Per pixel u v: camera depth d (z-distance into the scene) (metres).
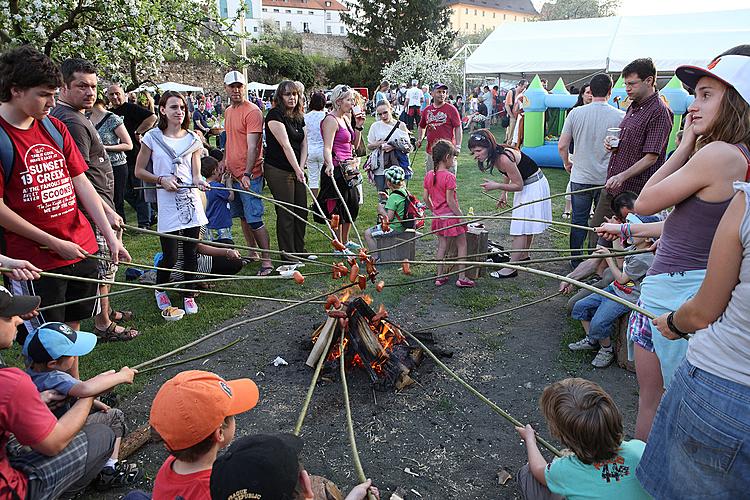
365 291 5.79
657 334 2.71
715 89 2.23
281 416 3.66
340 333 4.14
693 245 2.55
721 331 1.86
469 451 3.32
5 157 3.18
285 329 4.94
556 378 4.10
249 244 7.02
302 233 6.70
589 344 4.44
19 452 2.45
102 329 4.75
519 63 19.33
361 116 8.62
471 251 6.06
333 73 53.84
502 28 21.14
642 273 3.88
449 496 2.97
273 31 65.00
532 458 2.66
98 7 9.05
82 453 2.61
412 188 11.16
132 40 9.88
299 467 1.77
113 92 8.16
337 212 6.87
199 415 2.05
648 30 18.38
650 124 5.02
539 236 7.80
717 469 1.86
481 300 5.53
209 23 12.09
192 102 26.98
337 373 4.13
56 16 8.79
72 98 4.50
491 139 5.77
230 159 6.50
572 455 2.44
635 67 4.98
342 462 3.23
